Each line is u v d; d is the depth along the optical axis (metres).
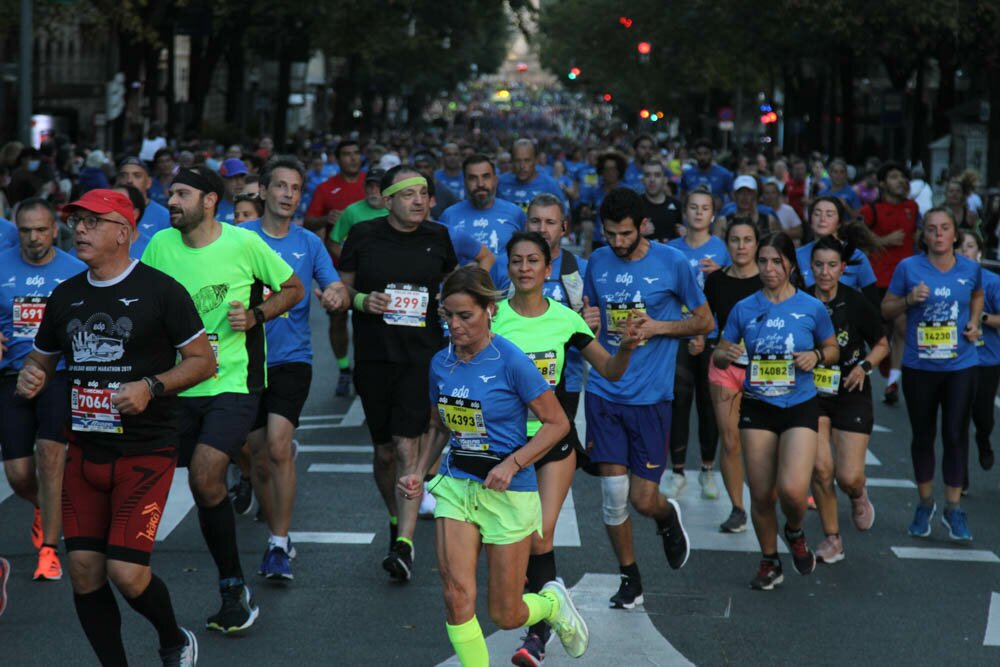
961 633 7.95
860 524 9.91
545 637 7.04
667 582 8.87
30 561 9.11
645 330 8.14
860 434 9.53
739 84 60.34
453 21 50.34
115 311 6.38
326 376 17.02
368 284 9.03
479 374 6.49
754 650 7.56
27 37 23.81
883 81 59.09
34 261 8.99
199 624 7.82
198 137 42.25
